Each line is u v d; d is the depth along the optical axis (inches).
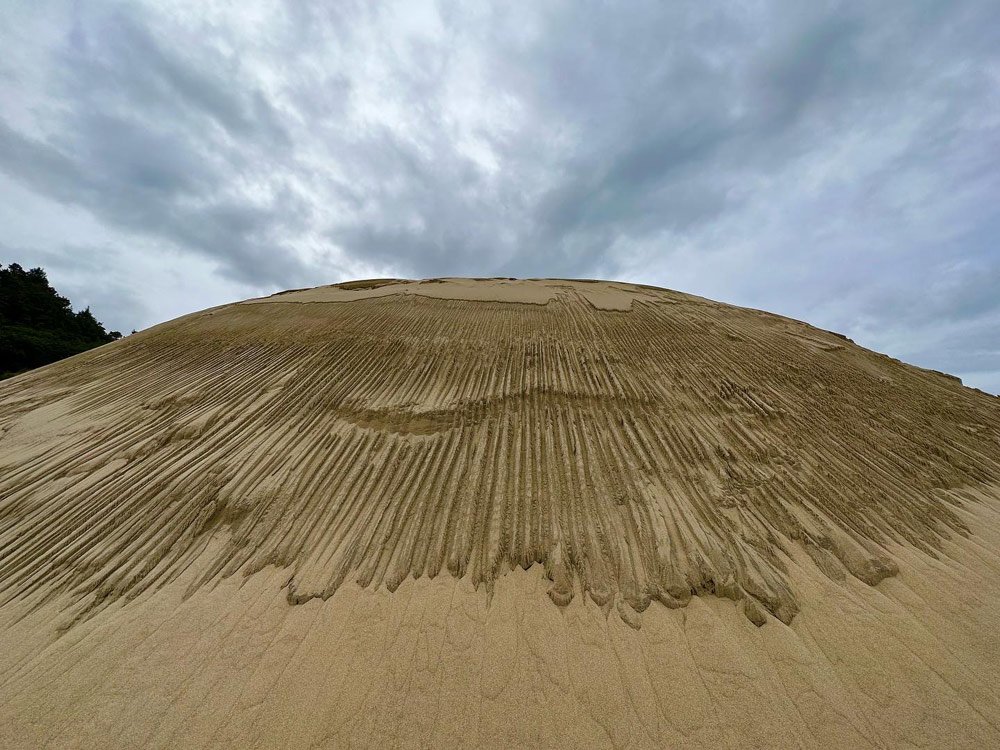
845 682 117.2
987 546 169.9
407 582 154.3
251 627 138.4
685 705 111.7
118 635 137.5
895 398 306.2
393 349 362.3
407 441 241.9
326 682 118.9
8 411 295.3
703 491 197.9
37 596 156.2
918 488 207.6
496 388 296.7
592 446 232.4
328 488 204.7
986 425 285.3
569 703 112.3
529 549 165.6
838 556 162.7
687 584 148.9
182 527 184.9
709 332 408.2
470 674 120.0
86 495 205.2
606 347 370.0
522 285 590.9
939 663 121.6
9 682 124.0
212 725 109.9
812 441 242.2
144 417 272.2
